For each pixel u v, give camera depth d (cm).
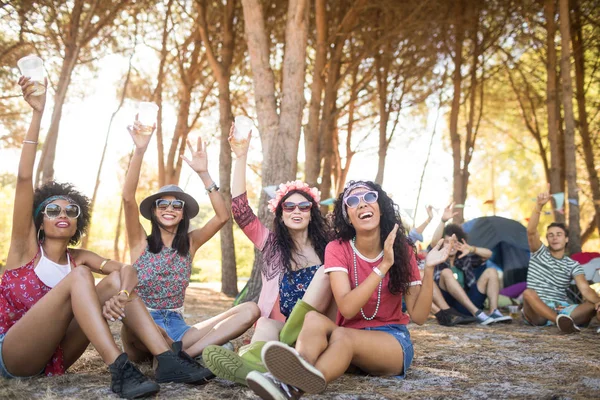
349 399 276
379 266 298
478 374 345
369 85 1388
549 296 606
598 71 1281
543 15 1158
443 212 622
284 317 378
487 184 2519
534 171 2377
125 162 1703
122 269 312
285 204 381
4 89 1100
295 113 709
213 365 284
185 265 379
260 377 246
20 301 317
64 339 324
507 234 877
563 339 497
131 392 274
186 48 1247
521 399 280
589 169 1230
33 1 936
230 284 1129
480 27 1241
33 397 275
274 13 1113
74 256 342
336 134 1515
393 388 300
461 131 1864
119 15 1150
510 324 629
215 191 395
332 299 337
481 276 677
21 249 322
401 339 320
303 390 256
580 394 289
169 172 1260
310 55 1277
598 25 1156
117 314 292
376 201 316
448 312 625
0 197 2158
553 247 605
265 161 705
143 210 385
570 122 922
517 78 1498
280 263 386
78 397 275
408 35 1143
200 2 1039
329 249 324
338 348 277
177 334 364
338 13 1115
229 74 1091
